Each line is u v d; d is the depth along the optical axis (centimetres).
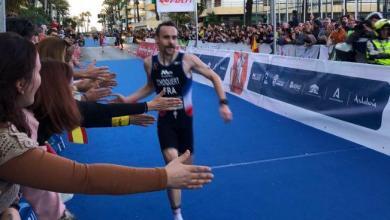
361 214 369
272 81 843
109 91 287
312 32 1439
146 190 139
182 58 348
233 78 1048
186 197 416
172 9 1346
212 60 1223
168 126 350
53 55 289
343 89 631
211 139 635
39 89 191
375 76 570
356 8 1966
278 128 693
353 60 845
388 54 776
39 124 196
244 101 951
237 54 1039
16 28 411
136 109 253
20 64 135
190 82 354
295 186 437
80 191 133
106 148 614
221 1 5878
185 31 2652
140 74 1591
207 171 146
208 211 385
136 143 636
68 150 606
